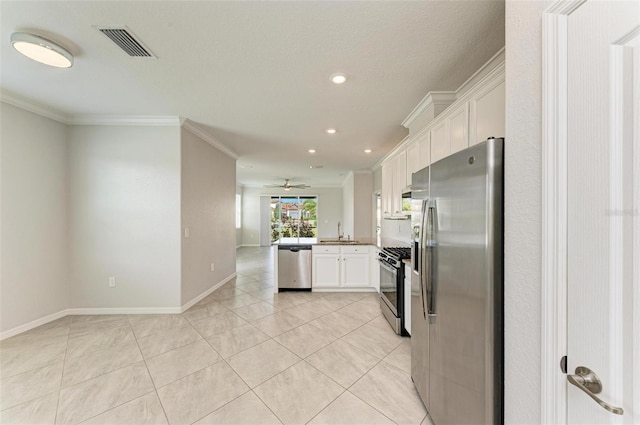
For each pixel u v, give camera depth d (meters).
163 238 3.49
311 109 3.06
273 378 2.10
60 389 1.96
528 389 0.95
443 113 2.20
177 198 3.49
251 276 5.69
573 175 0.79
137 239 3.48
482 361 1.18
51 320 3.22
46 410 1.74
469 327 1.26
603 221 0.71
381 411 1.75
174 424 1.63
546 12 0.86
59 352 2.48
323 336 2.85
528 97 0.96
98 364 2.29
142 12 1.58
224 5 1.52
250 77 2.34
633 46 0.64
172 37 1.80
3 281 2.77
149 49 1.94
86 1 1.49
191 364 2.29
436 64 2.13
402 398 1.88
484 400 1.17
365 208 7.25
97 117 3.34
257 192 10.95
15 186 2.88
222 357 2.41
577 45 0.77
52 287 3.24
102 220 3.45
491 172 1.13
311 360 2.36
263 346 2.62
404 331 2.86
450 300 1.42
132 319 3.29
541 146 0.89
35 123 3.06
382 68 2.19
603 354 0.71
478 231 1.20
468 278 1.27
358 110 3.08
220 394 1.91
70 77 2.37
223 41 1.85
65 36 1.79
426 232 1.65
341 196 10.78
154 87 2.55
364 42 1.86
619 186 0.67
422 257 1.68
